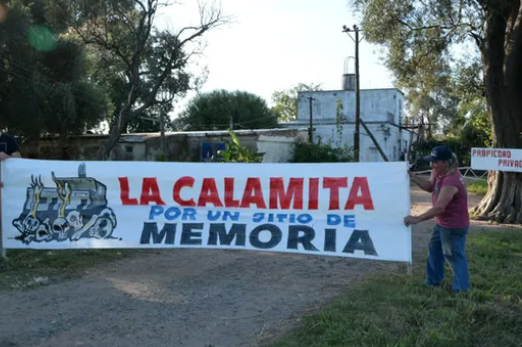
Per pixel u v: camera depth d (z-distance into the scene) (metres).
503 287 5.98
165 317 5.28
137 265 7.55
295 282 6.53
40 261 7.59
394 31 14.88
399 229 6.41
